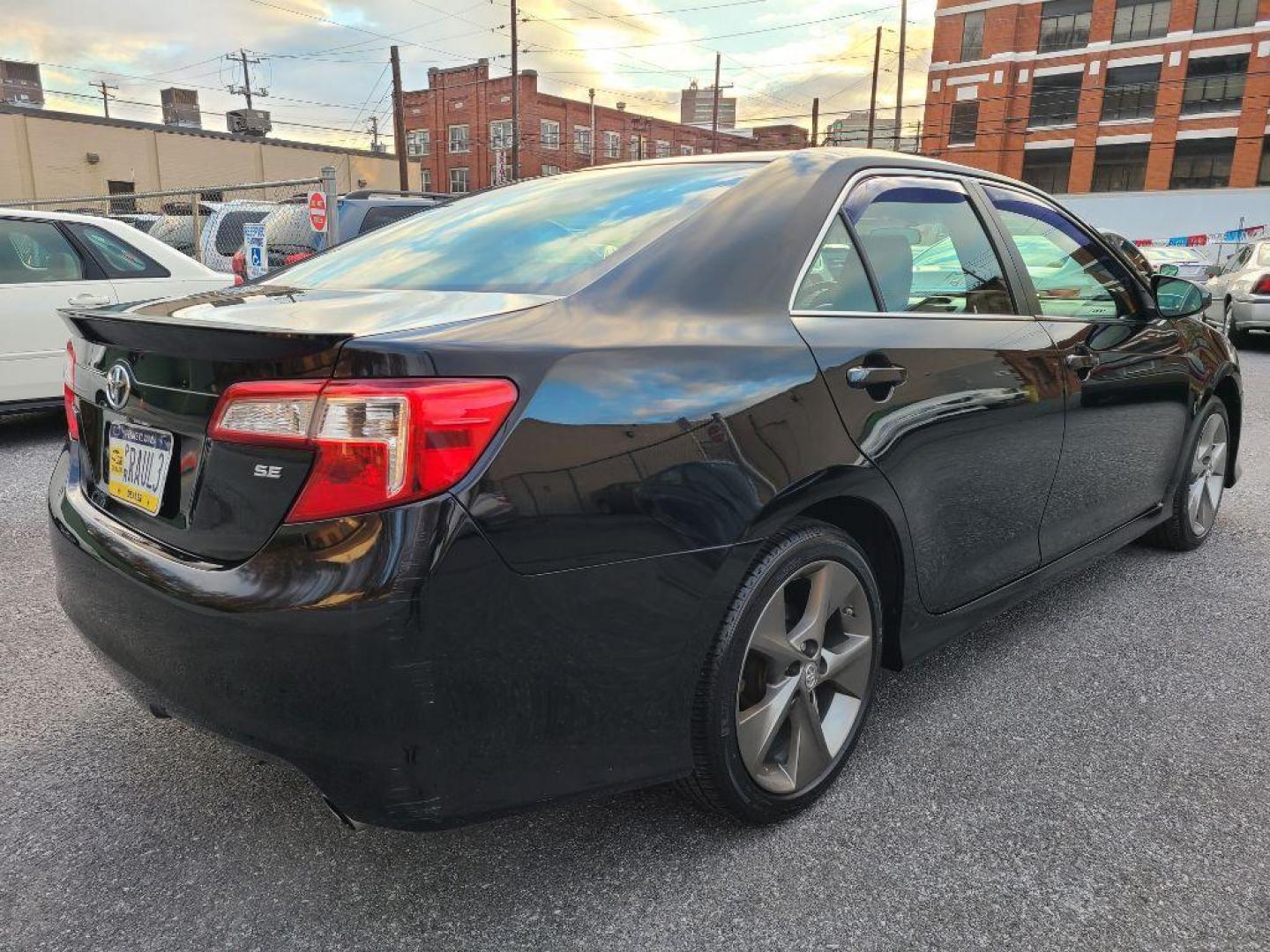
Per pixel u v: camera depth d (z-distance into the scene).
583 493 1.71
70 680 2.94
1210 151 42.12
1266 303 11.80
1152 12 42.50
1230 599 3.66
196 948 1.83
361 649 1.56
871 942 1.85
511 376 1.66
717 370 1.95
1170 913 1.94
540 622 1.69
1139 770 2.47
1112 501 3.39
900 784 2.40
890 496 2.30
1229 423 4.31
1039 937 1.87
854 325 2.29
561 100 60.03
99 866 2.06
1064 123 45.56
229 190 10.86
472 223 2.63
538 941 1.85
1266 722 2.73
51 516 2.26
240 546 1.70
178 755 2.52
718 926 1.90
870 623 2.38
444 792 1.67
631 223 2.30
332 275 2.50
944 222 2.72
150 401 1.92
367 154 42.09
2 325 5.95
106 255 6.41
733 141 76.19
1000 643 3.26
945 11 47.66
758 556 2.03
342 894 1.99
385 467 1.56
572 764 1.81
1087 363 3.04
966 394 2.51
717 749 2.02
